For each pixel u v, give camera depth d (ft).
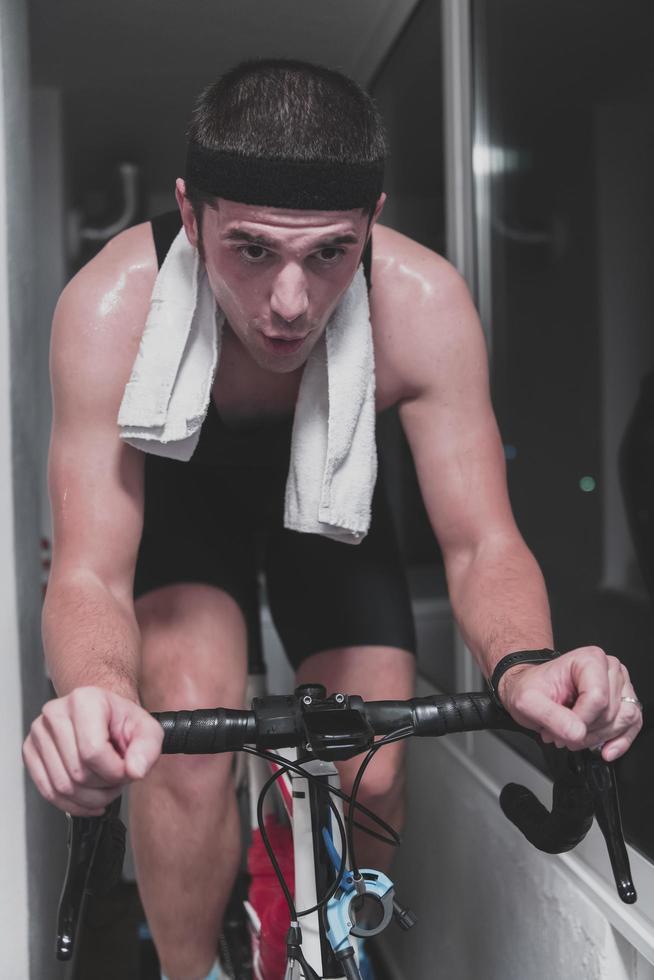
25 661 4.70
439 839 6.32
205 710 2.90
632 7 4.82
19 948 4.52
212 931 4.40
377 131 3.08
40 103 10.05
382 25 8.33
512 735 5.53
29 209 5.22
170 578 4.51
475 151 6.39
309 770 3.27
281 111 2.90
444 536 4.04
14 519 4.57
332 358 3.76
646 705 4.60
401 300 4.05
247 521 5.00
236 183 2.88
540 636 3.29
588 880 4.30
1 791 4.53
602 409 5.32
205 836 4.23
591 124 5.26
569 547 5.56
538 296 5.83
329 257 3.01
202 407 3.59
